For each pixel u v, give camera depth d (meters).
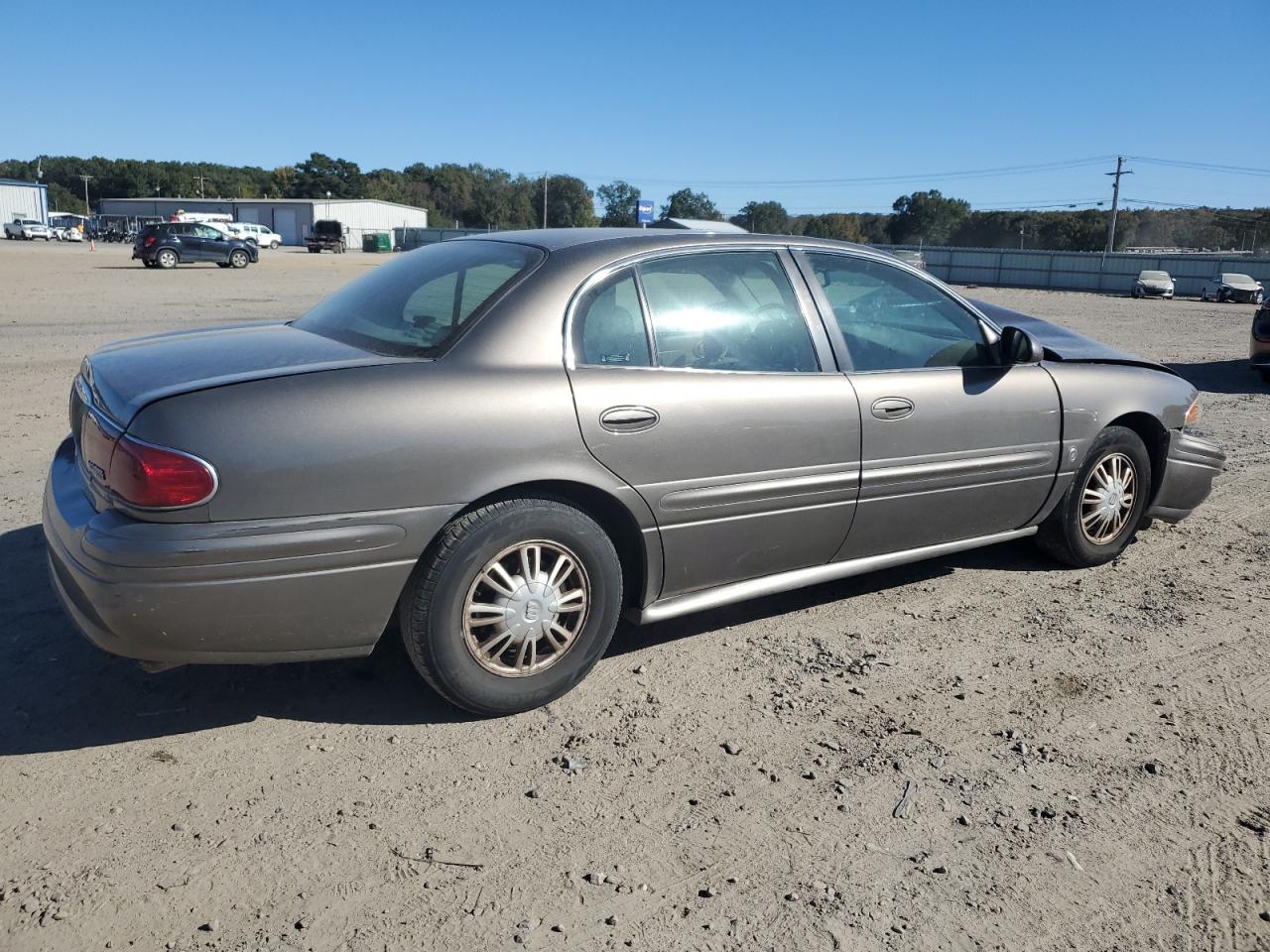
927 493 4.14
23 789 2.86
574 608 3.38
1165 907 2.54
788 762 3.15
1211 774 3.16
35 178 154.62
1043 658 3.94
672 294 3.59
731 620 4.24
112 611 2.79
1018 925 2.46
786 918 2.46
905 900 2.54
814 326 3.88
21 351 11.43
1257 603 4.58
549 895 2.51
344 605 3.00
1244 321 26.14
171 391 2.89
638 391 3.38
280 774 2.99
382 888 2.51
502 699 3.30
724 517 3.62
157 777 2.95
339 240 66.94
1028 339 4.25
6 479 5.88
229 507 2.82
